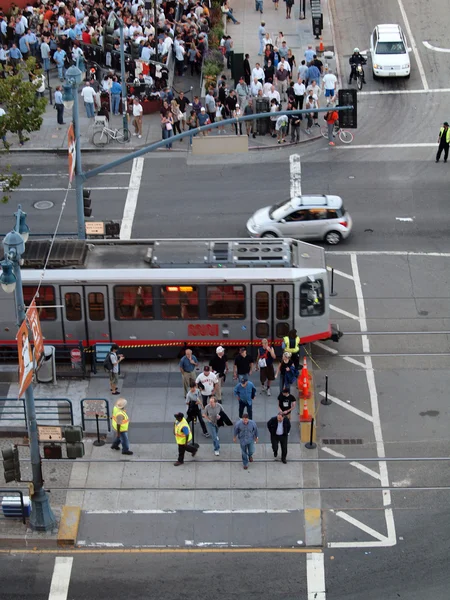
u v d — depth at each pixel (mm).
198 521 48562
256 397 57312
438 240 72438
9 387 58594
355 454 52688
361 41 105375
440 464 52000
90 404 53000
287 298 59250
